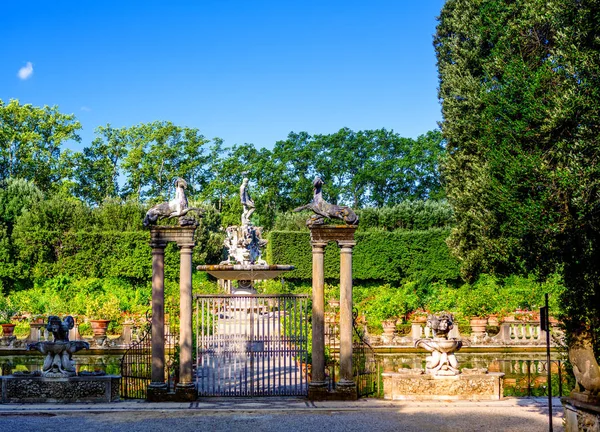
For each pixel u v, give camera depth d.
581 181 8.38
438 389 13.03
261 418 11.36
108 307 26.91
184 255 12.95
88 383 12.76
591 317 9.51
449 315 13.31
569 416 9.51
